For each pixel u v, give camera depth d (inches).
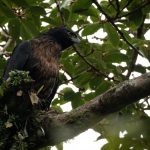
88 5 382.0
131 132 388.8
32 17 381.4
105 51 444.5
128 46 454.9
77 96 441.4
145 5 400.2
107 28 403.5
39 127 356.5
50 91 441.1
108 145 390.6
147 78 321.4
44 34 469.1
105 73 446.0
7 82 345.4
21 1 359.9
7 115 367.6
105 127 394.0
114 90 325.1
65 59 458.0
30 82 355.3
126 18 431.8
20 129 363.9
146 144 387.2
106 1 437.4
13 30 383.9
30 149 362.6
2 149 361.1
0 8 363.3
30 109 365.7
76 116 338.3
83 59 445.7
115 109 328.8
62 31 466.0
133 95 322.7
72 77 453.7
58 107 458.3
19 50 441.4
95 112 331.6
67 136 348.5
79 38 449.1
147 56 425.1
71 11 397.1
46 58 445.1
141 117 404.5
